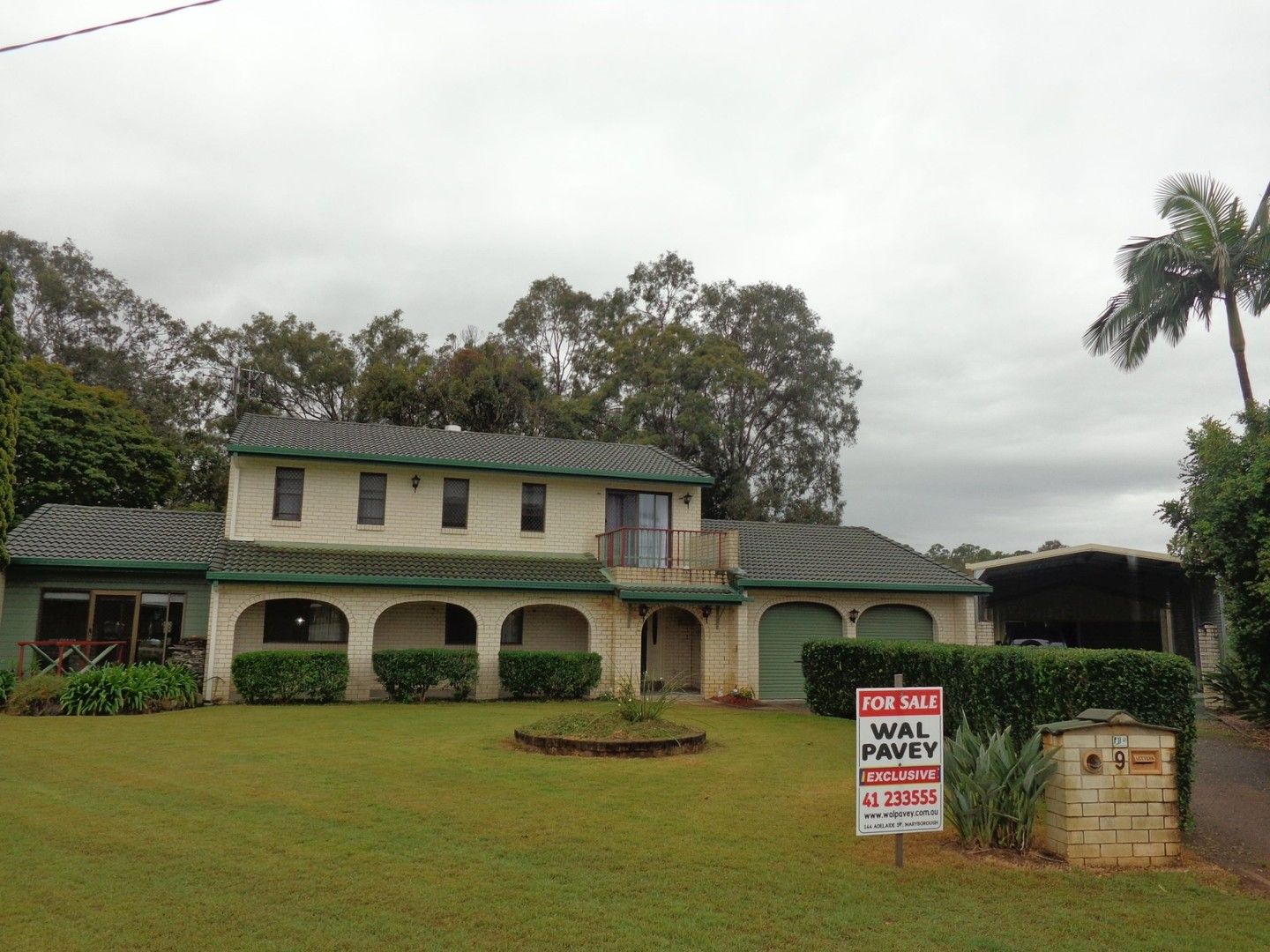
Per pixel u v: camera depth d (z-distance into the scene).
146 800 9.30
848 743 14.37
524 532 23.84
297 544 22.00
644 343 45.31
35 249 43.97
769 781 10.83
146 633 20.33
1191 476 16.34
